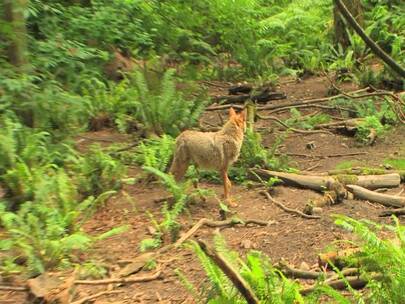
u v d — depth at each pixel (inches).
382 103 482.0
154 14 607.8
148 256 224.5
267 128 432.1
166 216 248.8
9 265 212.1
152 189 307.1
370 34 635.5
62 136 355.3
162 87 411.5
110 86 457.7
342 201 282.5
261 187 306.2
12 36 344.5
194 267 216.8
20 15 348.5
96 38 497.7
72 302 192.2
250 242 236.2
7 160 275.9
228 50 680.4
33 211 241.9
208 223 254.2
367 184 300.5
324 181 297.6
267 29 709.3
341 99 482.6
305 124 436.5
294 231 247.1
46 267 213.2
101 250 234.4
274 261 219.8
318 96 542.3
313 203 271.9
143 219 266.7
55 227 224.7
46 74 402.6
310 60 657.0
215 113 482.9
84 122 394.6
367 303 173.8
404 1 740.0
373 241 175.0
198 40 657.0
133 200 291.0
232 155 276.5
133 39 545.0
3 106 324.5
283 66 669.9
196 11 658.8
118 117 403.5
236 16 673.0
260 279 165.0
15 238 221.6
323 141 406.0
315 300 170.7
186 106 394.6
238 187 309.4
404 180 312.8
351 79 580.7
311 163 358.9
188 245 207.8
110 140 388.2
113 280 206.5
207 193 278.7
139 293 199.9
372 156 366.6
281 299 164.7
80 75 442.9
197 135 278.2
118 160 333.1
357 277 188.5
